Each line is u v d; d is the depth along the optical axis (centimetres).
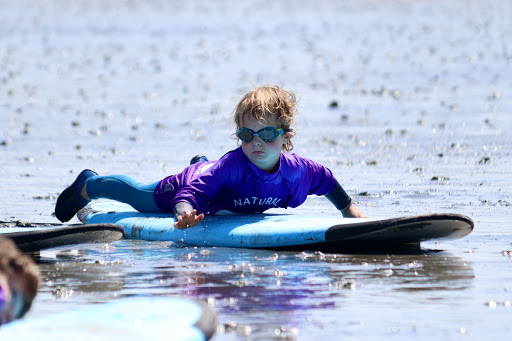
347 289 1543
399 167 3431
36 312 1408
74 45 10594
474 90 6397
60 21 14338
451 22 12950
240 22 13788
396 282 1598
